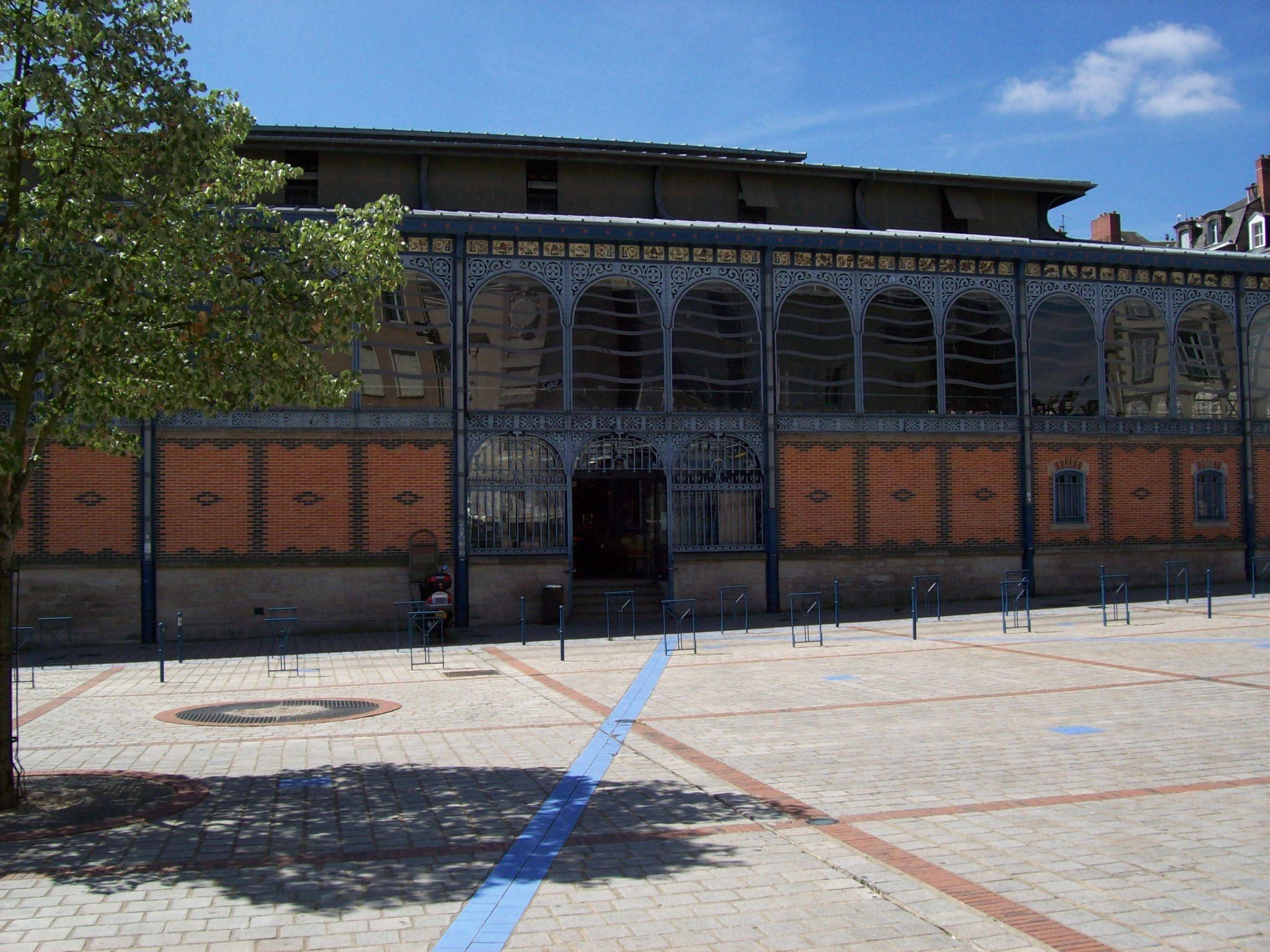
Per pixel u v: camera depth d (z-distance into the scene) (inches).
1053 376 1064.8
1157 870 264.8
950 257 1040.2
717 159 1103.0
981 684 573.6
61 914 249.1
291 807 346.9
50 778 391.5
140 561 869.8
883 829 306.7
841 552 1000.2
